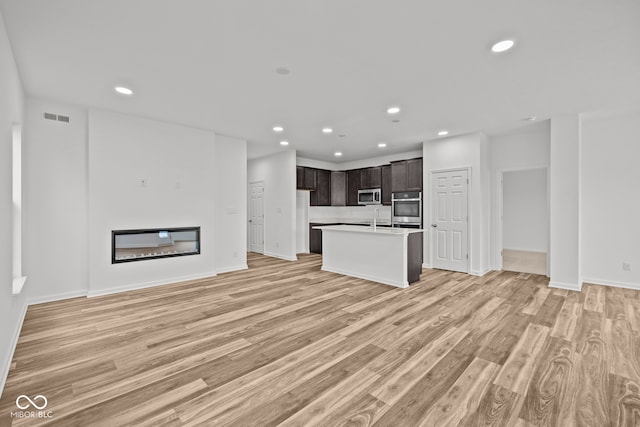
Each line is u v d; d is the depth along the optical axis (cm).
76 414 167
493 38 227
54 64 268
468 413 168
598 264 453
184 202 474
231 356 234
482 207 520
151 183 439
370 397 183
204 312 331
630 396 182
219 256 541
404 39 228
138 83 310
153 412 169
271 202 732
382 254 465
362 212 820
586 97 350
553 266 436
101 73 287
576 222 417
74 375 206
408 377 204
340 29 215
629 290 416
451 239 548
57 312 328
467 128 487
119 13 197
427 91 331
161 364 221
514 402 178
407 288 430
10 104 231
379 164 746
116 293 404
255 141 586
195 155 486
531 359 227
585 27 212
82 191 387
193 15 199
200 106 381
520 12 195
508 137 533
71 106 378
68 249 378
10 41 229
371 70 280
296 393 187
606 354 234
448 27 212
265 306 352
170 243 462
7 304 217
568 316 317
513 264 613
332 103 369
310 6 189
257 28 214
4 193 204
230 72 285
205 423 160
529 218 794
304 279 488
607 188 445
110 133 402
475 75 290
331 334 273
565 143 421
